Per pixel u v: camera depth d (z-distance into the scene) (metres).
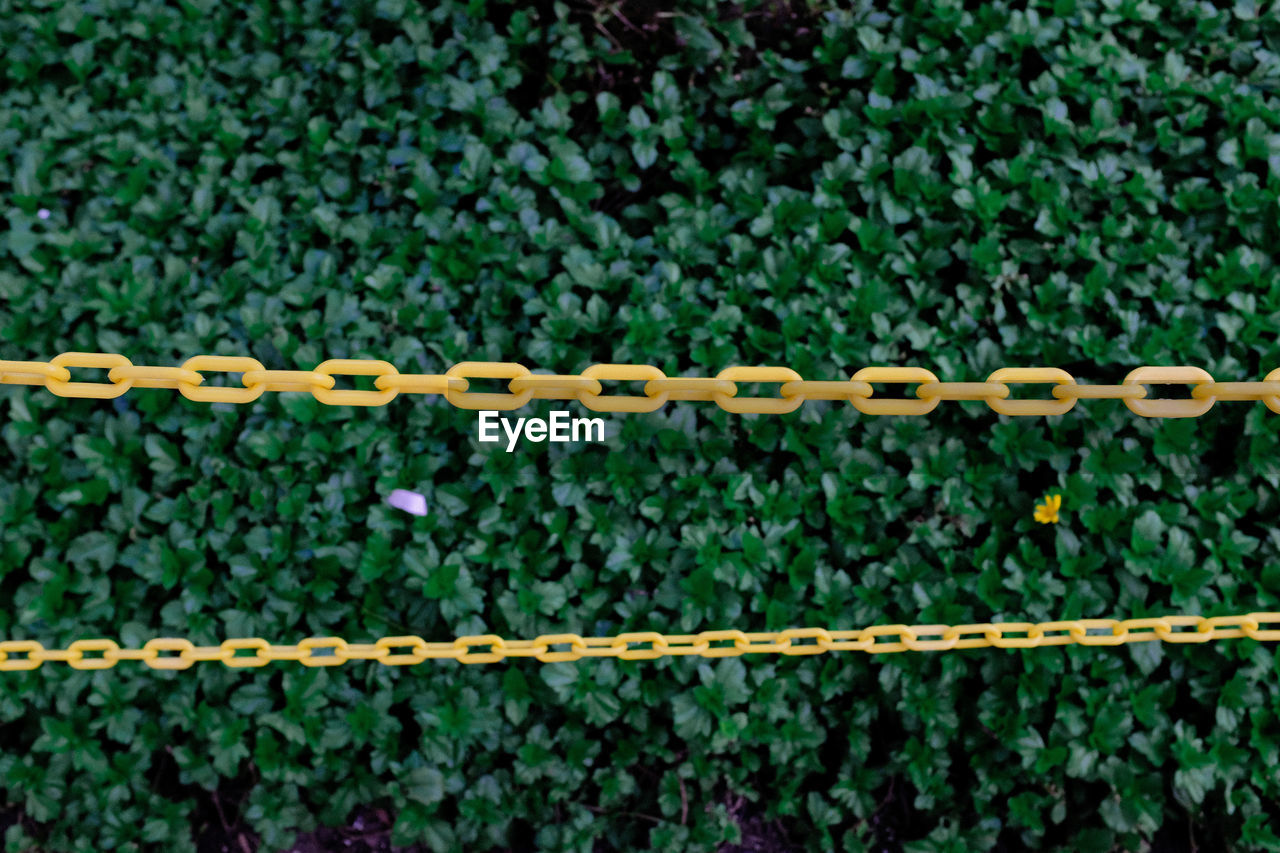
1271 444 2.58
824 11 3.22
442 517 2.63
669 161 3.15
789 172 3.13
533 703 2.65
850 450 2.68
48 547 2.66
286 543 2.62
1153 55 3.20
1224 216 2.88
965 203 2.81
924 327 2.75
